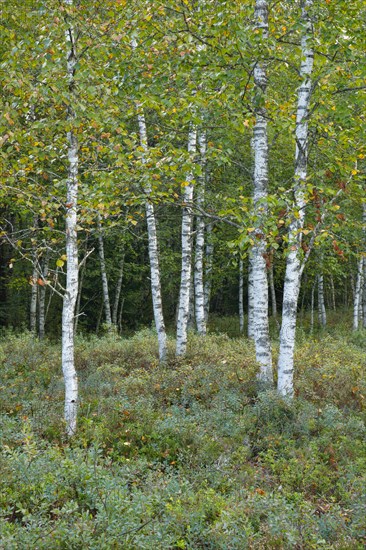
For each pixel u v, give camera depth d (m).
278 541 4.88
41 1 7.81
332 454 7.21
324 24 9.31
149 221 13.70
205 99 9.15
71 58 8.30
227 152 9.67
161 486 5.80
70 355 8.16
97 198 8.27
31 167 8.55
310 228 8.75
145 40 9.53
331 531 5.11
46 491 5.38
